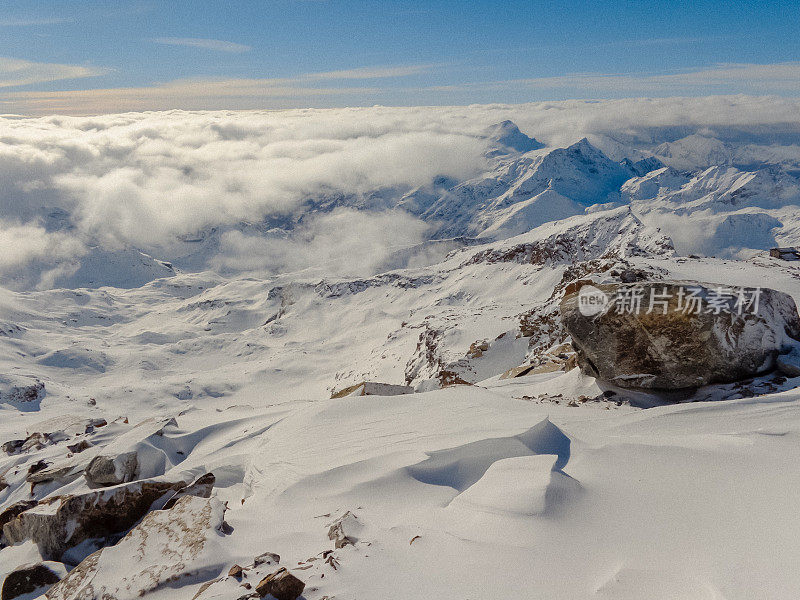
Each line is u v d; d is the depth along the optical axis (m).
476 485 7.09
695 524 5.59
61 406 96.88
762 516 5.54
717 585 4.39
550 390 15.39
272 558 5.69
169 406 114.81
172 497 9.03
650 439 8.32
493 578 4.86
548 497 6.21
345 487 8.00
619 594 4.47
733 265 37.84
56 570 7.79
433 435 9.51
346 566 5.20
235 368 156.12
